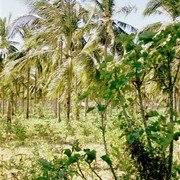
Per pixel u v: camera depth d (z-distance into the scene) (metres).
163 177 2.12
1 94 36.50
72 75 18.36
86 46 19.81
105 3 21.22
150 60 1.90
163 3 18.09
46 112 31.59
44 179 2.20
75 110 20.33
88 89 1.98
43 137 12.54
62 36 19.14
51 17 17.73
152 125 1.91
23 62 19.16
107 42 23.97
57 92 17.31
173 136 1.71
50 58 22.78
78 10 20.02
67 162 1.89
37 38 18.64
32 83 41.94
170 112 1.93
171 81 1.95
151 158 2.19
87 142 11.86
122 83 1.81
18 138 11.84
